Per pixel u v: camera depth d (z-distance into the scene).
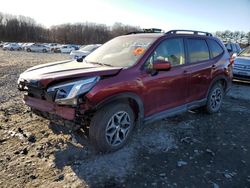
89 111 3.56
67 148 3.98
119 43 4.85
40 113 3.85
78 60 4.79
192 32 5.40
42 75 3.71
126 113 3.93
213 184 3.28
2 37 74.25
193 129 5.00
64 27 80.19
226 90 6.27
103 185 3.15
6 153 3.82
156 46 4.42
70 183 3.17
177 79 4.70
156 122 5.23
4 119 5.14
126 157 3.79
